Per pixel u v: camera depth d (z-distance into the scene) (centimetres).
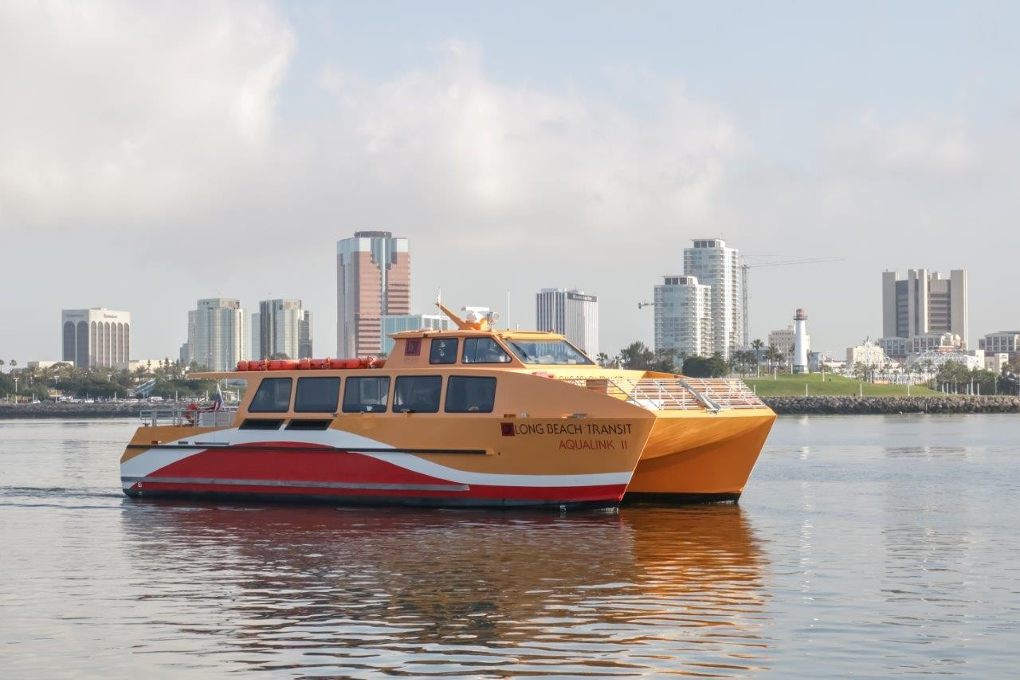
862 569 2334
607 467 3147
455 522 3073
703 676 1547
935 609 1939
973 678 1537
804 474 4988
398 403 3394
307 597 2056
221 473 3656
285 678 1551
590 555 2514
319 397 3528
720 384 3541
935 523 3100
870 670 1572
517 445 3219
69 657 1662
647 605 1970
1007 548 2630
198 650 1692
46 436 11156
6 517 3309
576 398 3150
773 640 1727
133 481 3828
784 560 2450
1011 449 7325
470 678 1540
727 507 3503
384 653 1662
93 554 2589
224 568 2377
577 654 1652
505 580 2208
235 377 3656
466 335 3406
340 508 3409
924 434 10506
